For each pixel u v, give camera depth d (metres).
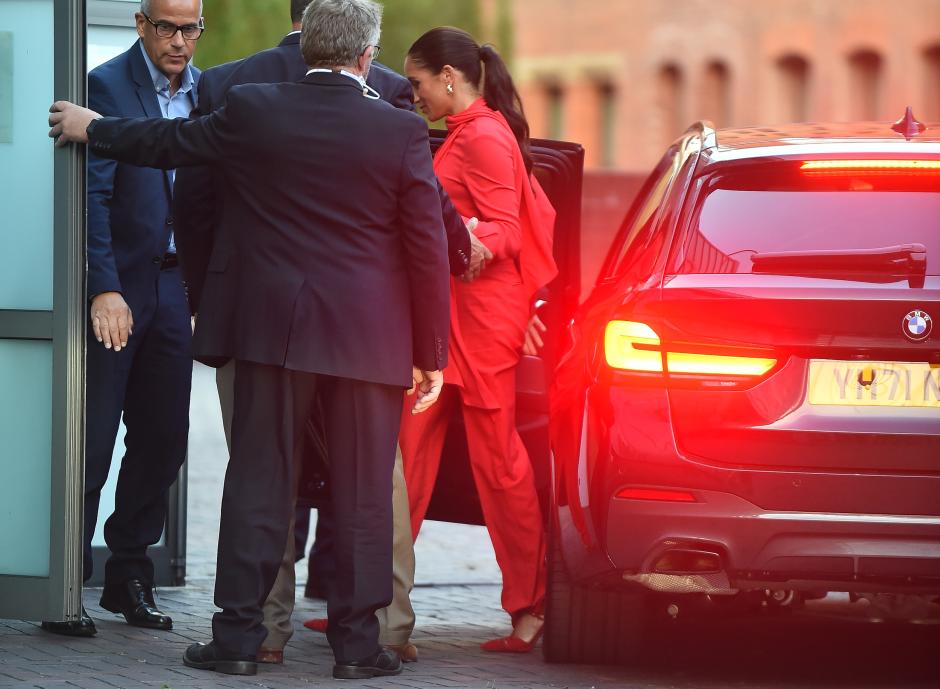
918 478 17.69
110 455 22.16
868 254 18.20
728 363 18.00
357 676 18.89
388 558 18.97
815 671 20.67
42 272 19.86
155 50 21.97
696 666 20.84
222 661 18.95
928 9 94.00
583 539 18.70
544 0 121.00
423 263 18.55
